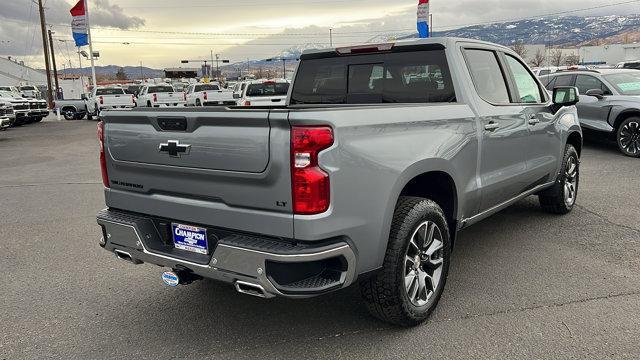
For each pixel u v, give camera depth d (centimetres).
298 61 518
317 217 281
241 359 329
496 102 460
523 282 432
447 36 431
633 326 353
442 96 426
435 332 354
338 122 288
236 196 303
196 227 327
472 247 523
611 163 983
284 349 339
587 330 349
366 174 303
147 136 340
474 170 418
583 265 466
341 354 330
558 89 545
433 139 362
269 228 292
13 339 362
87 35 2972
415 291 354
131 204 363
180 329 371
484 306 390
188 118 314
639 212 633
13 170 1162
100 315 397
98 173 1092
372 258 317
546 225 589
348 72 481
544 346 331
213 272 306
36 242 588
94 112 2962
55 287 454
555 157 575
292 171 279
